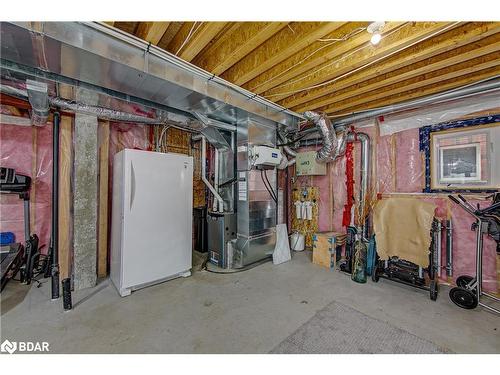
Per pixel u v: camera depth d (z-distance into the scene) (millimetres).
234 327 2135
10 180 2996
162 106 3055
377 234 3232
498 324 2197
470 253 2949
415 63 2393
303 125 4441
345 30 1975
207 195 4684
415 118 3424
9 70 2039
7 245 3006
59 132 2889
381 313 2383
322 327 2139
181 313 2361
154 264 2963
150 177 2918
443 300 2670
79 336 1997
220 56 2240
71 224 2955
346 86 2791
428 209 2902
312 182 4809
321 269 3668
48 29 1586
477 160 2885
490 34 1812
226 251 3725
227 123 3818
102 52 1797
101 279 3191
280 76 2529
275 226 4184
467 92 2676
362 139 3842
